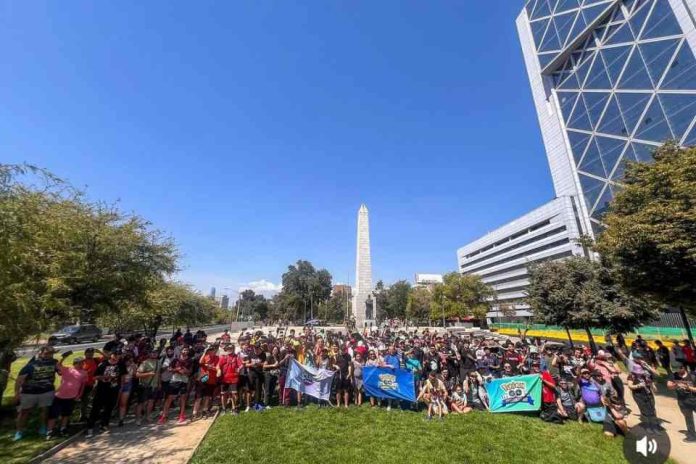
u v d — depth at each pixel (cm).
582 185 6694
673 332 2992
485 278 11006
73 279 1127
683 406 899
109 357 951
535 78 8038
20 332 765
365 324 4259
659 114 5259
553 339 4059
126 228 1431
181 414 982
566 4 7319
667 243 1113
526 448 814
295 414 1012
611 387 1002
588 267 2278
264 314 11556
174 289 3256
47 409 862
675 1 5200
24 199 768
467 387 1184
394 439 845
